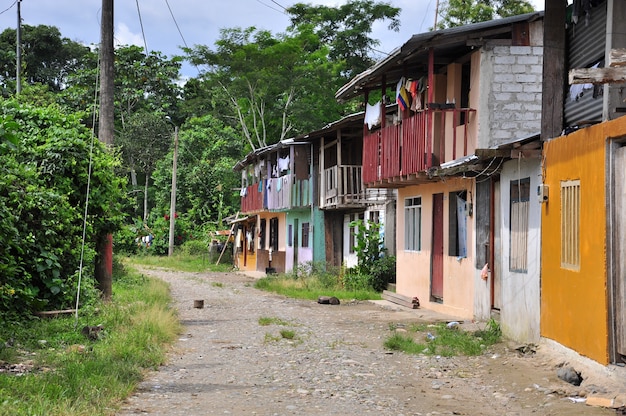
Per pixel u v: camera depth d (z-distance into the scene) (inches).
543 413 285.0
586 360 344.8
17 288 462.3
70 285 525.7
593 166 339.6
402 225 764.6
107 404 279.4
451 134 647.8
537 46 590.2
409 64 662.5
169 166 1941.4
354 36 1753.2
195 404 291.3
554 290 387.9
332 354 425.1
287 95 1699.1
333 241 1069.1
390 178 682.2
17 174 491.8
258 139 1648.6
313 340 482.6
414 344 446.3
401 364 393.4
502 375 357.4
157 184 1968.5
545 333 401.7
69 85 2025.1
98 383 304.8
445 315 614.5
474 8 1258.0
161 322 491.8
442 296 652.1
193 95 2207.2
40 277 498.3
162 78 2161.7
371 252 914.1
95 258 611.2
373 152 748.0
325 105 1701.5
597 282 332.2
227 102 1868.8
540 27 590.9
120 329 456.8
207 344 460.4
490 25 571.2
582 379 335.9
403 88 658.8
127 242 1756.9
